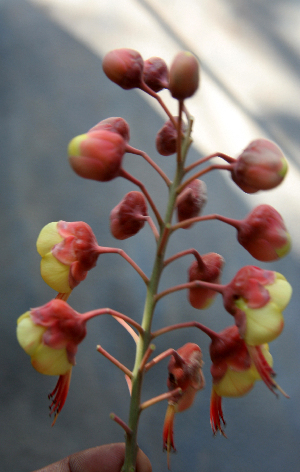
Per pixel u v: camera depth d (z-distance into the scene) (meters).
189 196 0.24
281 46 0.88
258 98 0.80
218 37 0.88
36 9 0.90
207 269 0.24
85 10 0.90
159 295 0.22
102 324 0.55
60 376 0.22
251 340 0.21
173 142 0.24
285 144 0.74
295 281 0.61
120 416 0.49
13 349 0.52
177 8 0.93
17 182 0.66
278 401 0.52
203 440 0.48
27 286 0.57
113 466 0.26
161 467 0.46
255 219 0.22
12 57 0.82
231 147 0.72
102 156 0.21
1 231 0.61
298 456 0.48
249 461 0.48
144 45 0.84
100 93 0.78
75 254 0.23
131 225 0.24
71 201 0.65
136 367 0.22
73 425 0.48
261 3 0.94
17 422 0.48
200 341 0.55
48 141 0.71
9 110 0.75
